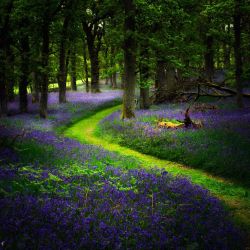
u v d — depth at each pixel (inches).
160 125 832.9
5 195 284.5
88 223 257.1
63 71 1544.0
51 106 1454.2
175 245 241.8
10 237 218.5
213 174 532.7
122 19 1110.4
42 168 410.6
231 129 705.0
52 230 238.5
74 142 665.0
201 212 314.2
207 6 970.1
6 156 442.9
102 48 2140.7
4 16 947.3
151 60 1117.1
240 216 359.6
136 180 390.3
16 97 1939.0
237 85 1014.4
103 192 335.6
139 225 268.1
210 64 1601.9
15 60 1067.3
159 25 1150.3
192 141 660.7
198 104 1141.1
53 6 1036.5
